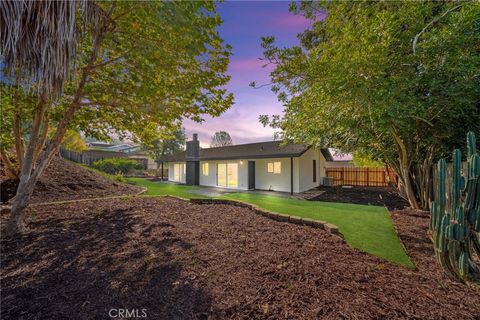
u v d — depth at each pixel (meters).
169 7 4.14
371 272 2.78
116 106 5.17
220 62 5.27
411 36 4.66
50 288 2.41
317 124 6.25
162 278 2.60
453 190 2.46
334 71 4.51
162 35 4.48
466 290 2.39
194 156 15.87
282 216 5.01
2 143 6.43
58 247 3.41
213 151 17.55
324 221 4.69
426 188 6.38
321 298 2.23
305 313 2.03
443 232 2.50
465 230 2.38
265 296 2.27
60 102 4.84
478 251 2.46
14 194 6.75
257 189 13.37
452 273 2.49
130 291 2.36
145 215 5.21
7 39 2.11
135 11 4.12
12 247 3.39
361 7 5.27
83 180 8.86
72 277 2.62
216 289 2.39
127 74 4.95
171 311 2.07
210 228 4.37
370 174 14.63
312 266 2.88
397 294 2.32
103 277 2.62
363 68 4.36
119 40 4.50
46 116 5.32
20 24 2.16
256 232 4.17
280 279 2.57
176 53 4.70
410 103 4.34
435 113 4.96
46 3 2.28
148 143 7.32
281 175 12.28
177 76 5.19
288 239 3.83
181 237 3.86
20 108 4.87
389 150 7.13
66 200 6.71
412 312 2.04
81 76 4.71
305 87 5.52
